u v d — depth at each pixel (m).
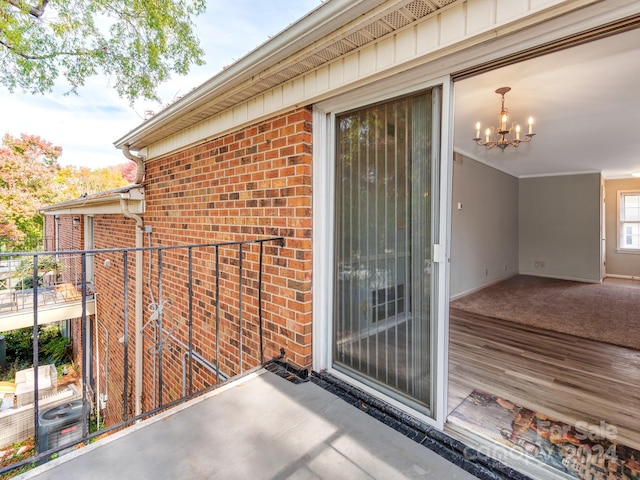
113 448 1.57
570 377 2.47
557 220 7.09
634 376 2.48
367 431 1.71
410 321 1.86
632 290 5.77
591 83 2.76
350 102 2.11
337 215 2.26
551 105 3.27
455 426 1.75
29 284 7.95
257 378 2.23
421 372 1.82
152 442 1.62
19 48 5.36
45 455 1.46
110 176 16.42
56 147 14.49
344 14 1.61
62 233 10.48
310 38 1.84
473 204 5.56
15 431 6.09
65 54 5.84
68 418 5.50
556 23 1.30
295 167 2.28
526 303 4.76
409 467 1.47
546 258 7.23
